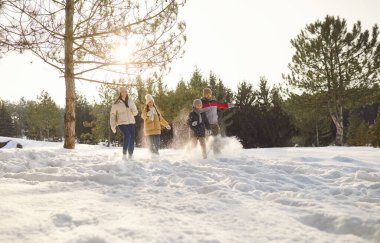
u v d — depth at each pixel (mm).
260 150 10094
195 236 2188
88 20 9289
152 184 4105
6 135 65188
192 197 3291
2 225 2244
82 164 5715
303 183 4359
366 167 5559
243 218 2604
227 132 26266
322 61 21750
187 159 6730
